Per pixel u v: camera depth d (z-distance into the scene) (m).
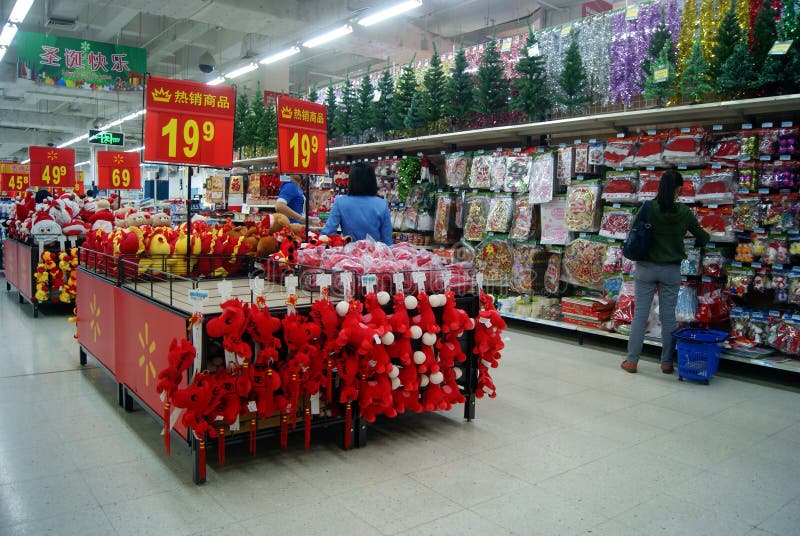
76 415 3.26
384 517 2.19
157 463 2.64
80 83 13.17
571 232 5.52
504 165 5.95
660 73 4.55
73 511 2.20
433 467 2.66
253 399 2.45
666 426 3.26
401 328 2.69
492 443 2.97
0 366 4.24
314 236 3.86
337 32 9.90
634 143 4.95
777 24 4.25
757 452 2.92
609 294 5.15
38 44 11.75
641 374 4.35
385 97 7.48
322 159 3.84
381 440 2.99
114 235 3.64
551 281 5.70
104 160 7.66
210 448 2.83
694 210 4.59
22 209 7.38
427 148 7.46
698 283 4.67
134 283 3.18
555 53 5.60
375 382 2.71
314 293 2.98
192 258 3.55
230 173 10.58
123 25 12.88
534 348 5.15
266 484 2.45
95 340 3.75
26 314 6.33
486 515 2.23
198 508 2.23
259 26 11.66
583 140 5.83
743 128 4.52
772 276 4.27
